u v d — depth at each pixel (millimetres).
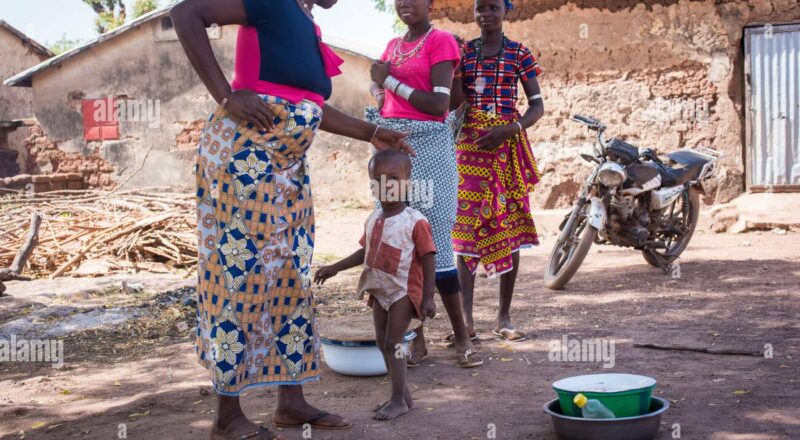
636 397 3057
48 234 9859
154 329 5699
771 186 10797
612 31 11070
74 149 16594
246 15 3039
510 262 4914
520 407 3633
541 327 5332
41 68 16359
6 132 19219
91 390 4273
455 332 4445
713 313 5523
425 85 4273
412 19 4273
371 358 4227
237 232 3092
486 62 4930
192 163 15922
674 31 10852
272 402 3861
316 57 3238
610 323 5355
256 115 3027
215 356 3096
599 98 11195
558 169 11406
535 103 5016
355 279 7715
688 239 7574
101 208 11562
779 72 10719
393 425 3428
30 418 3789
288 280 3281
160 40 15938
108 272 8656
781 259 7711
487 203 4914
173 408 3844
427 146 4262
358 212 13273
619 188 6711
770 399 3584
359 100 14398
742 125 10953
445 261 4352
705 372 4078
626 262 8070
